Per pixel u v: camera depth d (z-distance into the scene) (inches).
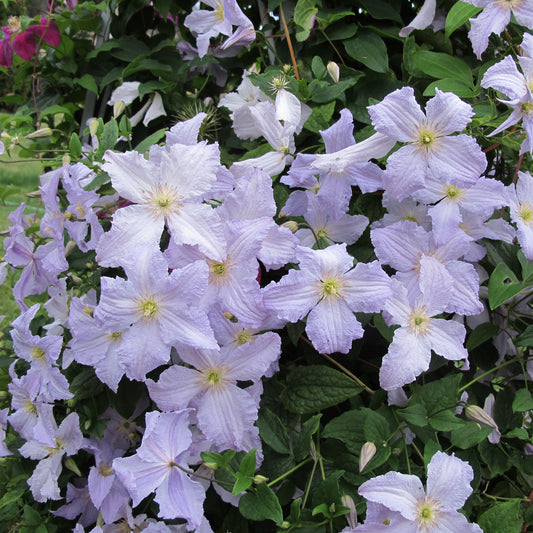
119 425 26.3
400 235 23.5
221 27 28.6
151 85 30.6
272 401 24.5
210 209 22.1
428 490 21.0
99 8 32.6
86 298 25.8
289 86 26.3
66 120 33.5
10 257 26.9
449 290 22.8
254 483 22.5
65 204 29.2
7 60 34.3
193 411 23.1
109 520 24.1
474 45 25.3
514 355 26.7
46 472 25.1
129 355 21.4
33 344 25.0
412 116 22.5
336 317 22.3
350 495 22.8
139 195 22.4
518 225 23.7
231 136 29.7
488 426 22.9
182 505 21.2
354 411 23.2
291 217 25.6
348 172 24.1
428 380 26.1
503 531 21.9
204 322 21.3
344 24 28.4
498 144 26.1
